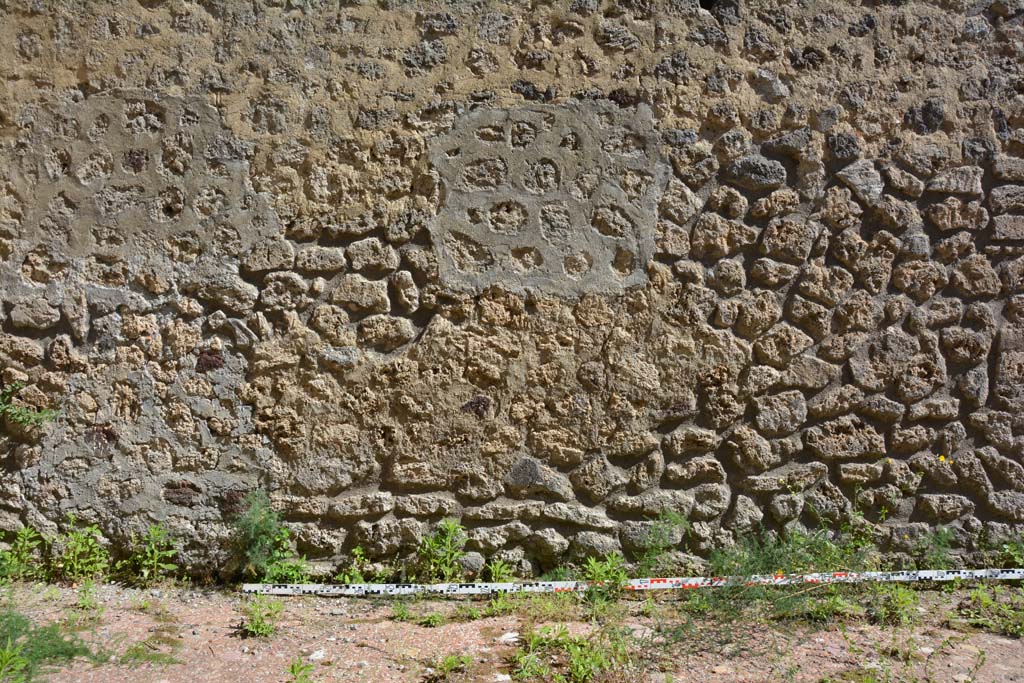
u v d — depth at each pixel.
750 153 3.95
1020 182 4.06
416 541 3.84
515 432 3.87
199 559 3.79
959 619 3.51
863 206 3.98
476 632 3.27
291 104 3.81
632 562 3.89
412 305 3.84
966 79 4.07
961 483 4.02
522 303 3.87
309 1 3.83
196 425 3.79
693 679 2.84
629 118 3.91
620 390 3.88
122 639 3.12
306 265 3.81
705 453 3.92
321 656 3.04
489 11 3.88
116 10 3.79
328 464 3.82
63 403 3.79
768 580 3.55
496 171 3.87
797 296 3.95
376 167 3.83
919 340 4.00
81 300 3.79
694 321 3.90
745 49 3.96
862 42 4.02
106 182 3.80
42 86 3.79
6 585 3.60
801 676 2.89
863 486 3.97
